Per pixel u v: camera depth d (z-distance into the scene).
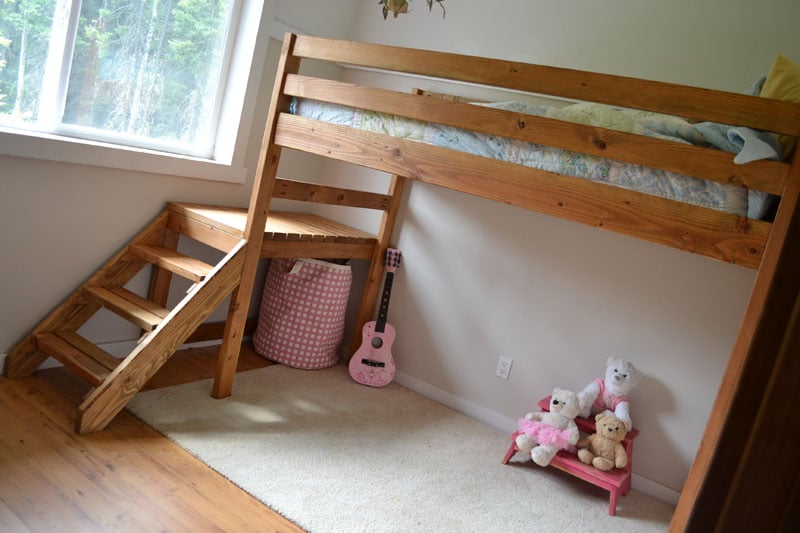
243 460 2.41
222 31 3.12
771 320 0.30
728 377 1.66
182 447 2.43
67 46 2.58
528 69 2.04
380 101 2.34
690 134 1.91
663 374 2.80
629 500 2.73
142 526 1.94
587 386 2.86
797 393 0.29
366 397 3.23
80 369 2.47
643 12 2.83
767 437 0.30
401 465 2.62
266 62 3.24
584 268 2.96
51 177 2.56
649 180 1.87
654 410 2.82
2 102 2.47
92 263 2.81
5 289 2.55
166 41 2.92
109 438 2.37
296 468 2.43
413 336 3.46
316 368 3.44
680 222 1.81
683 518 1.70
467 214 3.26
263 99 3.29
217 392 2.86
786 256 0.30
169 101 3.02
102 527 1.89
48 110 2.61
